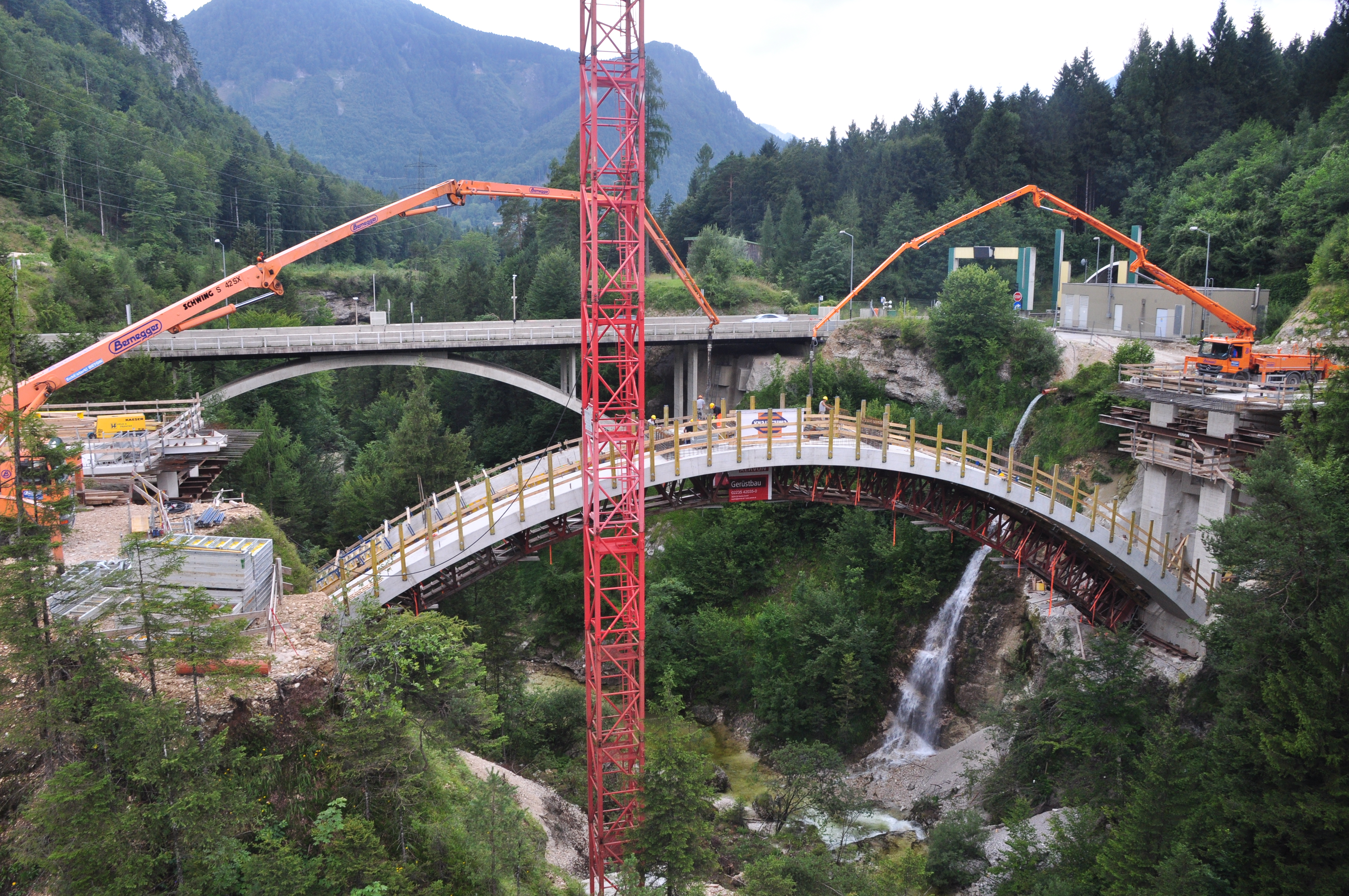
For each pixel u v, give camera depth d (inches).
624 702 2075.5
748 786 2084.2
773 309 4645.7
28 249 5059.1
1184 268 3304.6
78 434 1663.4
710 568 2691.9
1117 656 1576.0
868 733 2242.9
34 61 7199.8
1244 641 1112.2
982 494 1916.8
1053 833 1456.7
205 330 3132.4
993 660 2244.1
